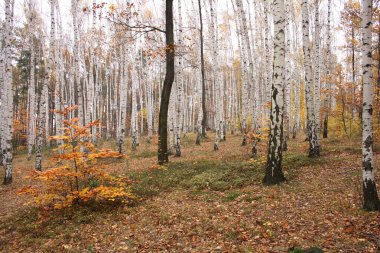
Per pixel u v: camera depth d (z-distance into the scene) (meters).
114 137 45.44
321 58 27.14
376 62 21.58
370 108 6.98
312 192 8.84
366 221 6.49
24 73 41.31
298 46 35.22
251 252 5.78
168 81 14.30
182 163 14.50
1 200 11.67
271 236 6.38
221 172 11.84
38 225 8.14
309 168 11.85
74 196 8.85
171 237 6.91
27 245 7.19
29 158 26.36
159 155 14.45
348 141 18.69
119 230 7.59
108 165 16.80
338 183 9.43
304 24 14.16
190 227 7.30
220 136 29.59
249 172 11.57
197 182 11.01
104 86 58.38
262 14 29.33
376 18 19.25
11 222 8.69
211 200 9.17
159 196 10.27
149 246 6.59
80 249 6.72
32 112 27.19
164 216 8.14
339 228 6.37
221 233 6.81
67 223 8.21
